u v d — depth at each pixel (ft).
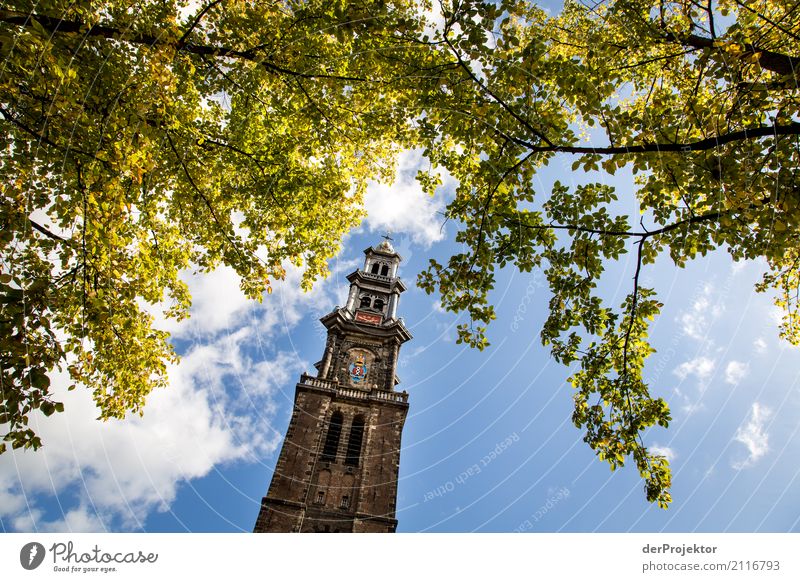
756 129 28.25
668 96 31.99
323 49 42.63
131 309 38.42
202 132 49.19
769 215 28.60
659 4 35.96
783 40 32.71
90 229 30.22
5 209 27.48
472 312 41.09
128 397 47.06
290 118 51.21
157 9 37.19
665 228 35.53
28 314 25.29
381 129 49.55
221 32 38.55
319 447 160.15
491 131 36.35
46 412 24.94
